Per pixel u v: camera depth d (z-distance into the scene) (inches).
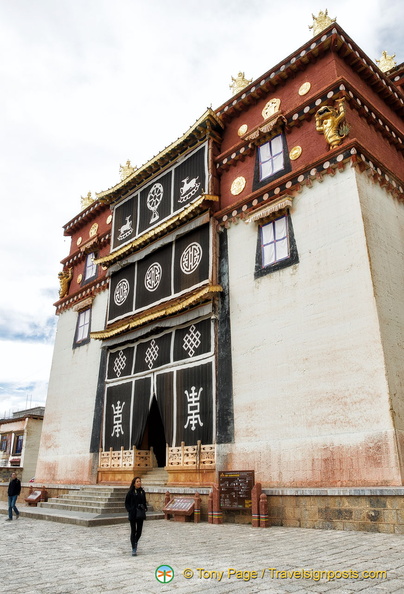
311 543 406.6
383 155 729.6
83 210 1215.6
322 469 554.6
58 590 265.6
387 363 535.8
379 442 512.7
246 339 692.7
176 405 760.3
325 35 725.9
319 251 639.1
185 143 889.5
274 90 798.5
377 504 471.5
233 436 662.5
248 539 443.8
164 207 906.7
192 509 612.4
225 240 781.9
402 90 863.1
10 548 420.2
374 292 565.3
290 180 704.4
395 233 661.3
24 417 1472.7
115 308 972.6
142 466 822.5
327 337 595.2
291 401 609.3
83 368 1039.6
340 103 676.1
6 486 1049.5
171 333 816.9
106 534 512.4
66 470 975.0
